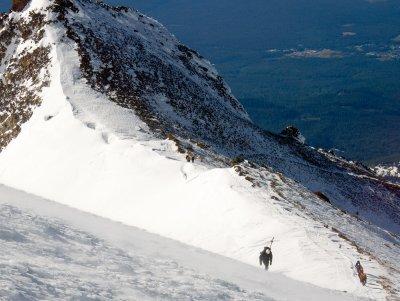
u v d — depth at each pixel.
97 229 102.75
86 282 46.16
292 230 137.00
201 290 56.25
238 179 167.38
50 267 48.78
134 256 71.50
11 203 114.25
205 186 166.38
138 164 193.75
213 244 137.38
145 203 171.12
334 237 140.50
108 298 42.78
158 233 150.00
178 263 76.62
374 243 167.50
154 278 57.41
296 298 78.06
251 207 148.88
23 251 53.47
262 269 112.19
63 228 79.69
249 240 134.75
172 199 168.00
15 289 36.41
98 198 182.38
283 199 165.00
